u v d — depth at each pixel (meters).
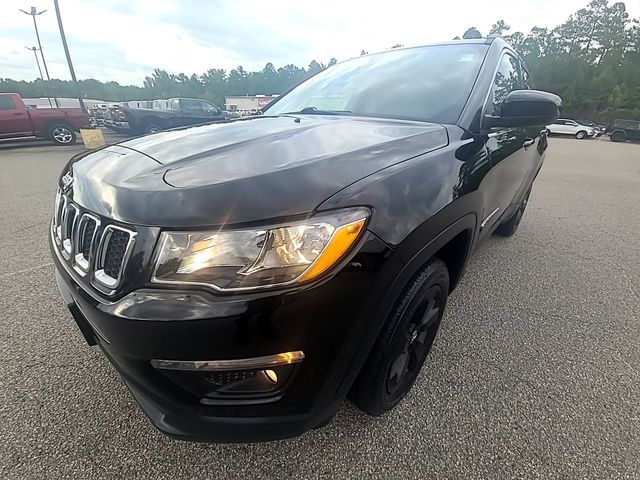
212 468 1.46
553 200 6.15
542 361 2.09
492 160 1.96
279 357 1.11
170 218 1.05
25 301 2.55
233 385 1.17
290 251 1.04
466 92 2.08
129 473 1.43
